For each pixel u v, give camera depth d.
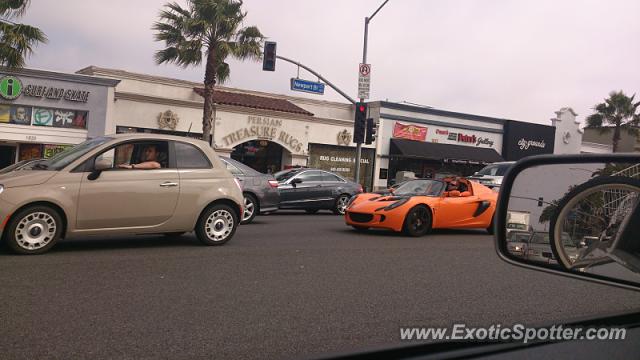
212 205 8.23
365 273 6.64
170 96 25.22
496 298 5.49
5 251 7.10
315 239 9.66
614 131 38.56
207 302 4.97
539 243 1.98
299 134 26.97
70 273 5.92
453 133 32.59
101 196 7.22
